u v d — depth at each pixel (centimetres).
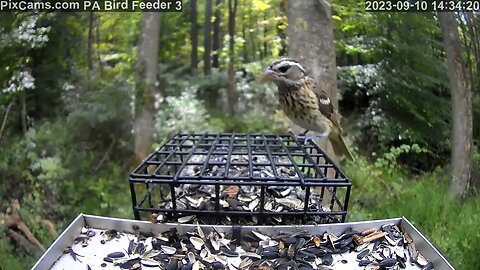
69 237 23
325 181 26
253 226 24
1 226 62
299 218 27
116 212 73
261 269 22
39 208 70
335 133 48
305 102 43
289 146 38
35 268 20
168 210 26
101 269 21
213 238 24
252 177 26
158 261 22
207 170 32
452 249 57
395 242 24
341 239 24
